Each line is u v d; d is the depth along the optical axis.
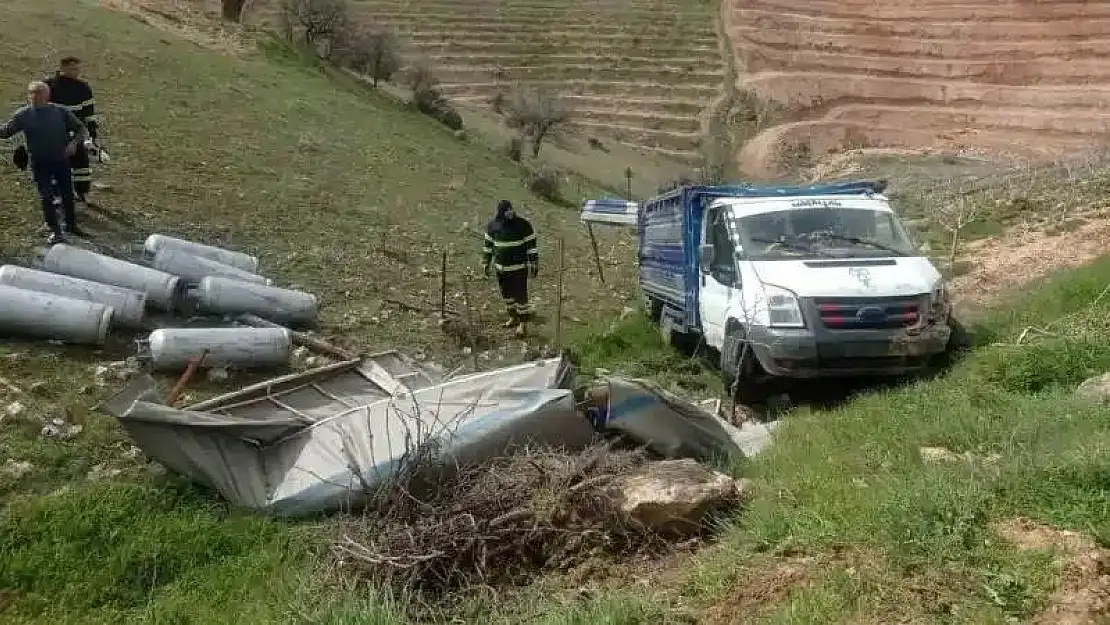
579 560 5.27
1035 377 7.01
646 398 6.84
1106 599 3.63
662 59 78.50
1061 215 15.80
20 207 11.20
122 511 5.86
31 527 5.62
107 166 13.99
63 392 7.38
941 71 77.25
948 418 6.21
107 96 18.22
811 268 8.69
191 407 6.85
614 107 72.12
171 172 14.72
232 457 6.28
